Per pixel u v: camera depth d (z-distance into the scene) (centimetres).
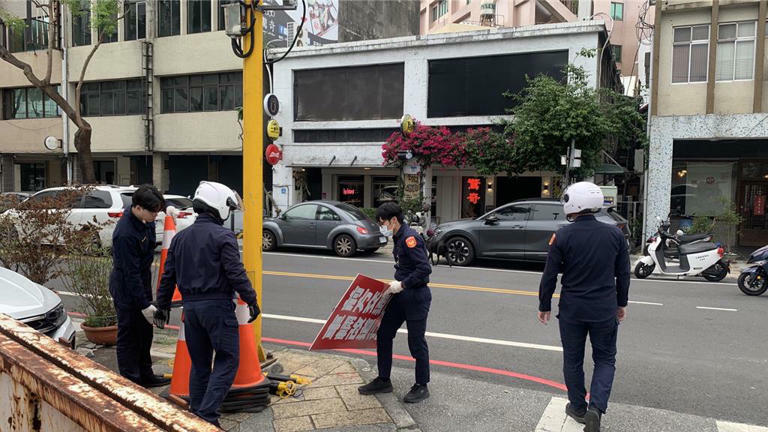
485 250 1255
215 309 358
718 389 491
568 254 395
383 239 1428
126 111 2328
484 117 1706
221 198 373
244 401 405
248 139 473
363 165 1891
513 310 788
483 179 1881
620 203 1747
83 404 127
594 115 1433
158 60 2239
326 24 2306
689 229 1452
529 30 1645
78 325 662
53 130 2428
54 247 651
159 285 390
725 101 1516
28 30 2467
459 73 1759
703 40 1527
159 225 1173
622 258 395
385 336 448
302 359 532
